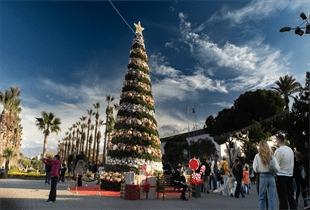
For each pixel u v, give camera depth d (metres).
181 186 8.96
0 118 34.69
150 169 12.74
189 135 48.94
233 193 10.77
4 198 7.45
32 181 17.75
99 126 56.66
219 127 31.58
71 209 5.88
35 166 60.91
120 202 7.64
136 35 15.77
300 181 7.86
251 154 27.61
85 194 9.89
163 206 6.94
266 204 5.71
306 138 15.87
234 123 29.56
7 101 35.78
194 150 38.81
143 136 13.19
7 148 33.03
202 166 10.95
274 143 27.30
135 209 6.17
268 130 26.34
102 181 12.95
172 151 42.91
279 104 26.62
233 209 6.60
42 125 31.86
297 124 16.95
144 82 14.65
